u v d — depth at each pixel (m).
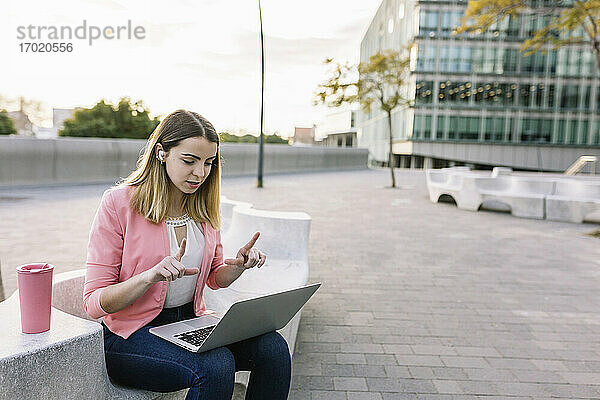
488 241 8.67
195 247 2.20
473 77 40.28
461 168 22.00
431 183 14.70
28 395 1.54
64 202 10.80
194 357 1.90
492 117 40.91
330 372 3.42
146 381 1.96
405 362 3.63
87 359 1.72
